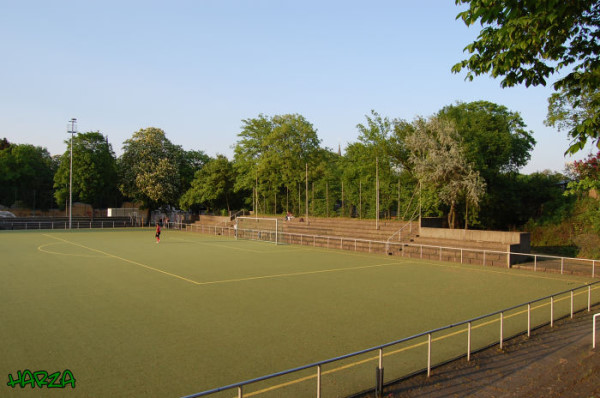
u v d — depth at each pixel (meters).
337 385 7.74
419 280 19.44
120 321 12.17
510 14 7.40
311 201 51.88
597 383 7.62
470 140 30.64
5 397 7.20
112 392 7.40
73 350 9.66
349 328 11.55
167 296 15.67
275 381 7.90
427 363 8.78
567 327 11.64
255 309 13.71
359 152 38.12
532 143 37.22
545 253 29.16
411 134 31.44
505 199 33.56
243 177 57.47
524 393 7.29
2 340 10.40
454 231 28.61
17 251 30.81
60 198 63.84
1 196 79.81
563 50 8.32
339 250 33.00
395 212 45.22
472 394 7.27
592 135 7.44
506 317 12.77
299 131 53.59
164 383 7.80
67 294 15.95
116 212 73.19
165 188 64.00
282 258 27.69
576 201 31.03
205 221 61.41
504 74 8.80
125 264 24.28
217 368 8.58
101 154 65.44
